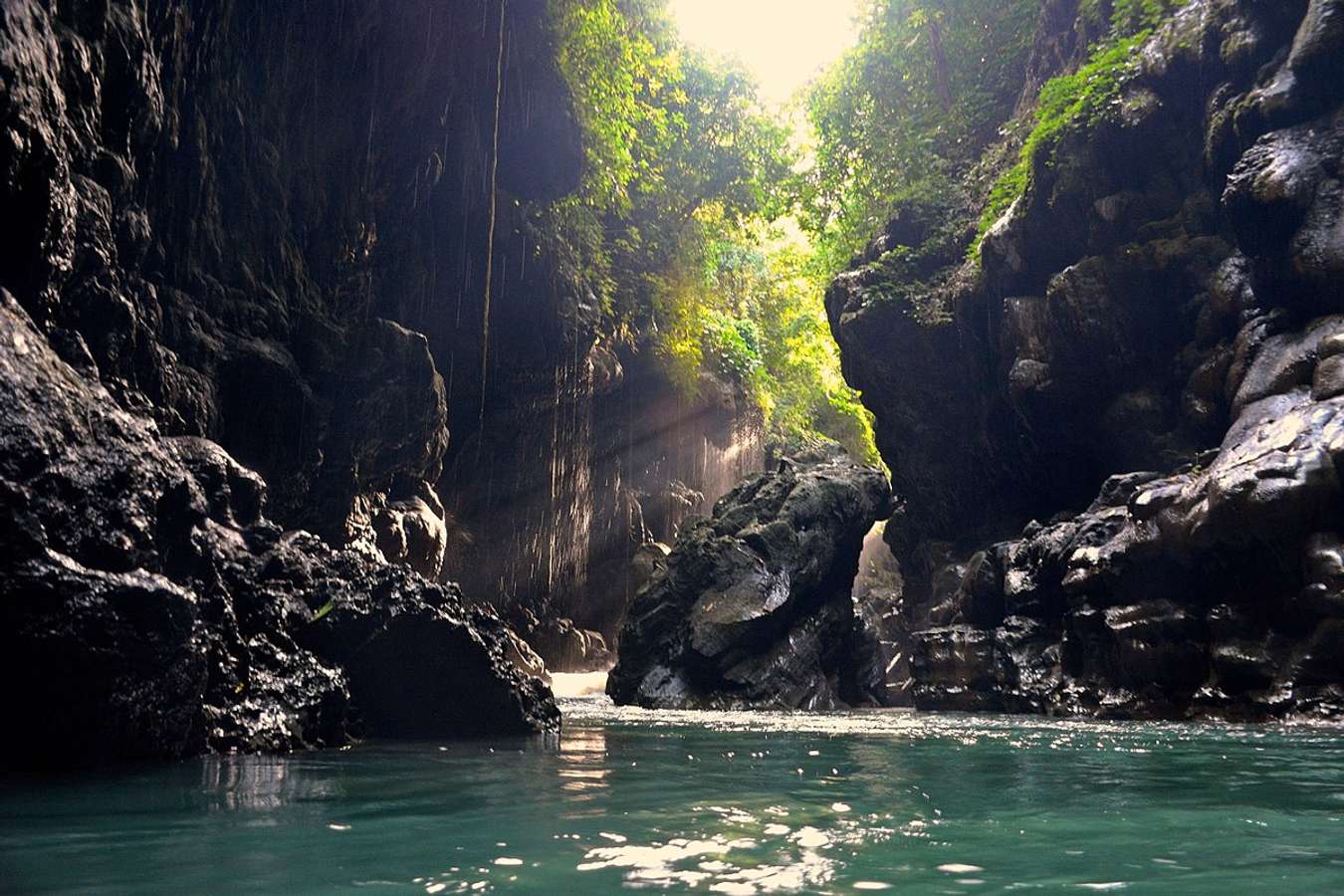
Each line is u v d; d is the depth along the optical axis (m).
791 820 3.07
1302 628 8.66
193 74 10.58
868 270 19.38
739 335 35.19
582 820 3.05
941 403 18.55
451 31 14.69
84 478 4.45
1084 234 14.38
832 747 6.26
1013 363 15.27
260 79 11.92
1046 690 11.30
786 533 15.05
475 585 22.41
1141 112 13.44
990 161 18.88
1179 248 12.93
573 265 21.89
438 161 15.72
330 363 13.55
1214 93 12.41
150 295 9.30
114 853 2.44
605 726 8.73
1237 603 9.18
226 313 11.70
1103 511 11.74
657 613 14.59
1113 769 4.78
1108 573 10.31
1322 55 10.52
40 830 2.79
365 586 6.79
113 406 5.12
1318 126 10.69
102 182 8.02
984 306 16.64
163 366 9.60
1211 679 9.24
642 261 26.23
